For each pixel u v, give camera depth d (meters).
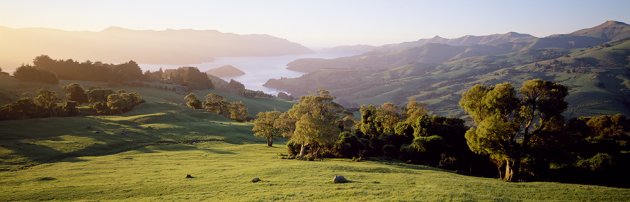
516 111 45.44
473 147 47.16
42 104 123.00
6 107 107.56
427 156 65.56
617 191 34.88
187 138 97.25
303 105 89.06
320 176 42.19
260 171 46.06
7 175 51.91
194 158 66.81
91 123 103.50
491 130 43.44
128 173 50.53
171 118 123.38
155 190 38.22
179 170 52.06
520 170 47.72
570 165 47.00
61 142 78.75
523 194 33.78
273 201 31.05
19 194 38.59
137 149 80.31
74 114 126.00
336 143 71.19
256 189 36.06
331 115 93.38
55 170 55.09
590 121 60.66
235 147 87.81
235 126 125.56
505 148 44.69
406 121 80.12
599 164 44.84
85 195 37.47
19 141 76.81
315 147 74.25
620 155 46.06
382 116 90.75
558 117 44.47
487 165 60.06
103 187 40.59
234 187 37.50
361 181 38.81
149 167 55.88
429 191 33.34
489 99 45.56
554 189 35.88
